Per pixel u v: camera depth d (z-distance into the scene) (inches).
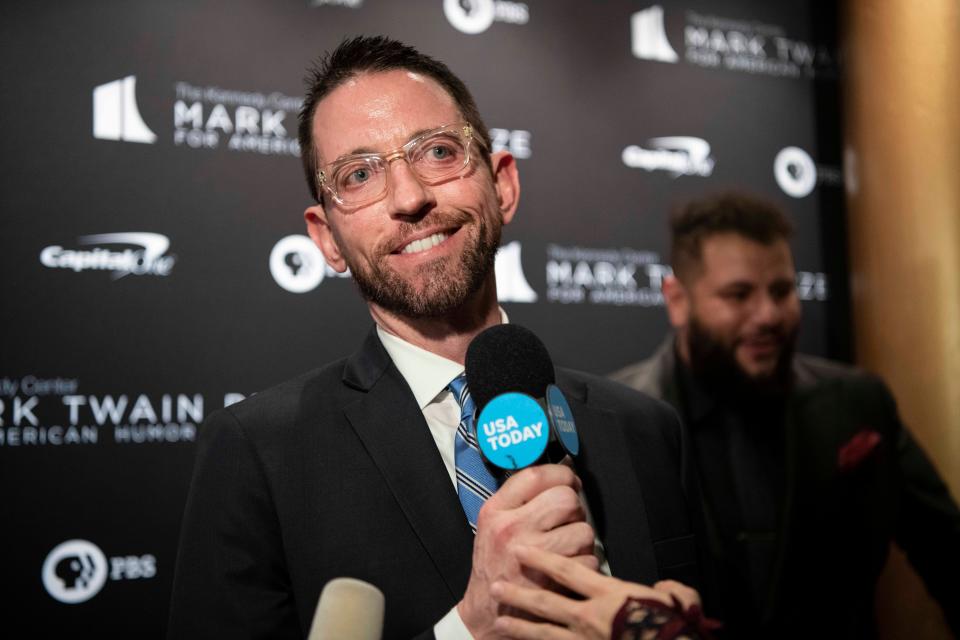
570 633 40.6
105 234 95.5
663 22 120.4
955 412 116.2
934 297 118.4
